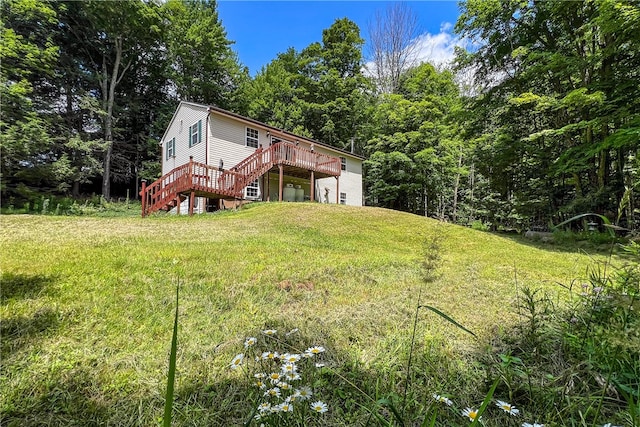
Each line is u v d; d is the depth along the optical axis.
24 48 12.84
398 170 19.64
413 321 2.15
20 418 1.19
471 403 1.28
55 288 2.51
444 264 4.27
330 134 23.08
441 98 19.73
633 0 6.96
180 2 20.20
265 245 4.95
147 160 20.27
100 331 1.88
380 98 23.27
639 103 7.96
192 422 1.18
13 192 13.00
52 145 14.43
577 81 10.16
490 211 17.20
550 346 1.66
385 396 1.29
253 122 13.75
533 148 11.80
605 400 1.23
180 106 14.50
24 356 1.58
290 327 2.00
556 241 8.72
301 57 25.02
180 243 4.70
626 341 1.02
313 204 10.90
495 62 11.54
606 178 9.87
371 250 5.57
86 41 17.20
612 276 2.10
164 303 2.34
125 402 1.30
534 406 1.23
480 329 2.02
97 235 5.15
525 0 9.78
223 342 1.80
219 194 10.71
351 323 2.09
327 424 1.16
